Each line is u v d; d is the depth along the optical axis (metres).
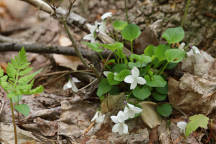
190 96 0.51
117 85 0.53
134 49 0.56
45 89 0.55
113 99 0.51
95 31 0.51
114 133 0.50
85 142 0.49
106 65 0.53
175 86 0.52
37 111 0.52
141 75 0.51
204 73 0.52
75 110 0.52
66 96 0.54
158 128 0.50
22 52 0.46
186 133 0.48
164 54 0.52
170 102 0.52
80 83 0.55
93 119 0.49
